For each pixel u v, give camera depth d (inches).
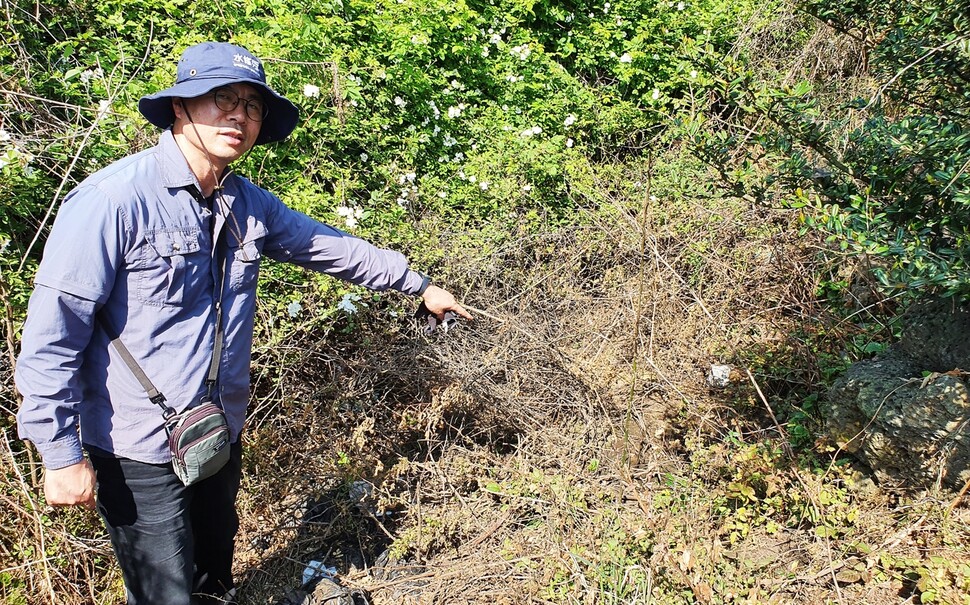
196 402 76.5
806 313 143.9
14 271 107.5
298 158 148.3
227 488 88.8
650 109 217.9
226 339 79.2
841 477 112.7
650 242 157.4
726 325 149.9
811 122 102.4
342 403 127.3
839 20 127.5
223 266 77.9
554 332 150.2
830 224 91.7
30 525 94.5
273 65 148.6
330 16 181.2
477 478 122.0
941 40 102.0
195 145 72.1
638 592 95.3
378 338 130.3
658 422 135.9
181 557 79.5
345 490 120.8
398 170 159.9
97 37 155.3
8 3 135.6
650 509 109.4
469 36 208.1
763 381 134.9
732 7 251.9
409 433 133.2
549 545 107.1
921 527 100.8
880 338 133.6
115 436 73.8
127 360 71.7
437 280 140.2
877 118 104.0
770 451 117.0
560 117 207.6
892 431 105.7
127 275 69.8
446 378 131.3
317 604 100.0
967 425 97.7
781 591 98.0
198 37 158.6
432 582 106.7
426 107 182.9
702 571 95.4
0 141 109.7
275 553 111.1
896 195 99.0
